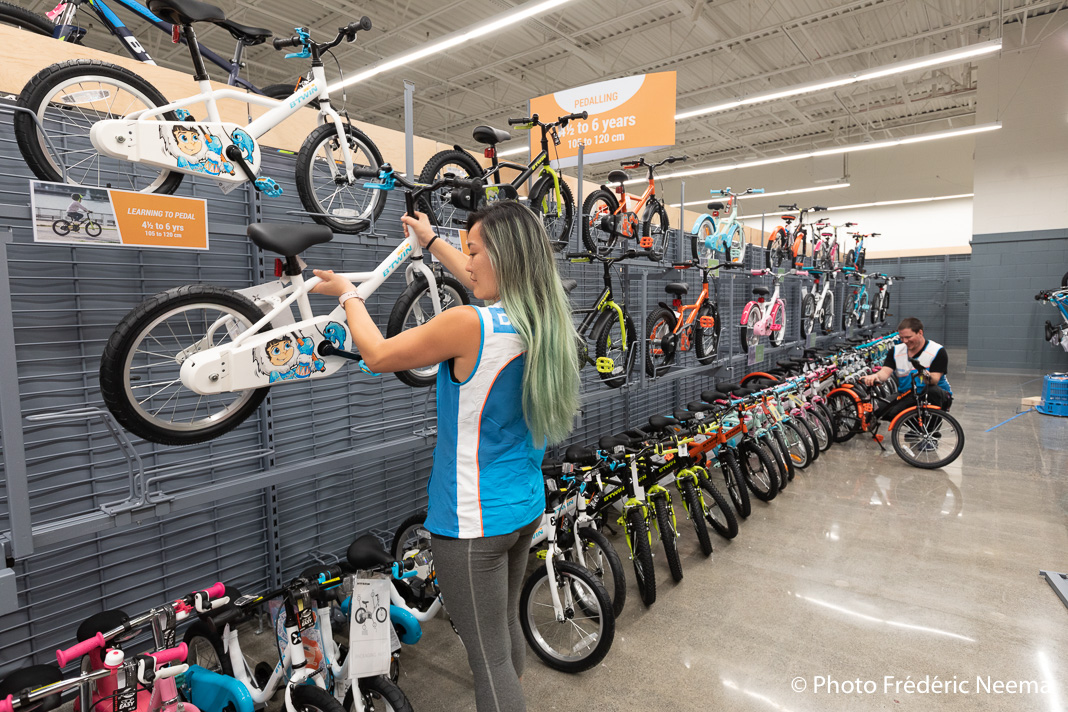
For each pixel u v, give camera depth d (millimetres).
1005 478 4121
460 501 1093
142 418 1391
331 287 1214
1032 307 9086
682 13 7246
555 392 1099
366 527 2729
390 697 1534
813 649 2182
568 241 3018
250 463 2262
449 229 2230
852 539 3145
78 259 1785
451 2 6777
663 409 4789
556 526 2238
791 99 10211
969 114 11383
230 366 1456
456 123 11914
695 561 2908
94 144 1385
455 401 1099
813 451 4527
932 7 7453
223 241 2141
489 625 1113
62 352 1779
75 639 1868
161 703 1304
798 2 7109
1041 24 8578
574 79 9570
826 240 7438
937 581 2672
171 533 2066
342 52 8289
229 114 2107
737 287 5855
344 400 2574
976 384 8242
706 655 2154
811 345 6344
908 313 13039
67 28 2137
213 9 1619
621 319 3139
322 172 2334
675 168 14516
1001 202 9195
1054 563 2830
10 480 1233
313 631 1591
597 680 2027
